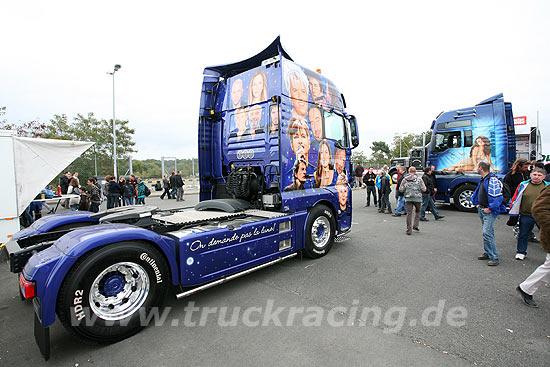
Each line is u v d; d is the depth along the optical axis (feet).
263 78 16.10
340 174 19.86
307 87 16.98
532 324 9.64
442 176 35.01
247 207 16.30
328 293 12.37
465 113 33.40
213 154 19.15
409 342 8.70
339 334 9.23
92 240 8.65
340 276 14.34
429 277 14.02
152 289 9.84
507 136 31.17
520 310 10.63
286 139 15.28
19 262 9.66
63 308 8.15
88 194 31.68
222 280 11.84
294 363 7.84
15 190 20.52
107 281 9.13
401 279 13.82
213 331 9.61
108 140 89.15
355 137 21.48
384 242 21.01
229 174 18.06
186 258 10.61
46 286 7.96
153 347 8.80
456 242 20.71
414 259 16.90
